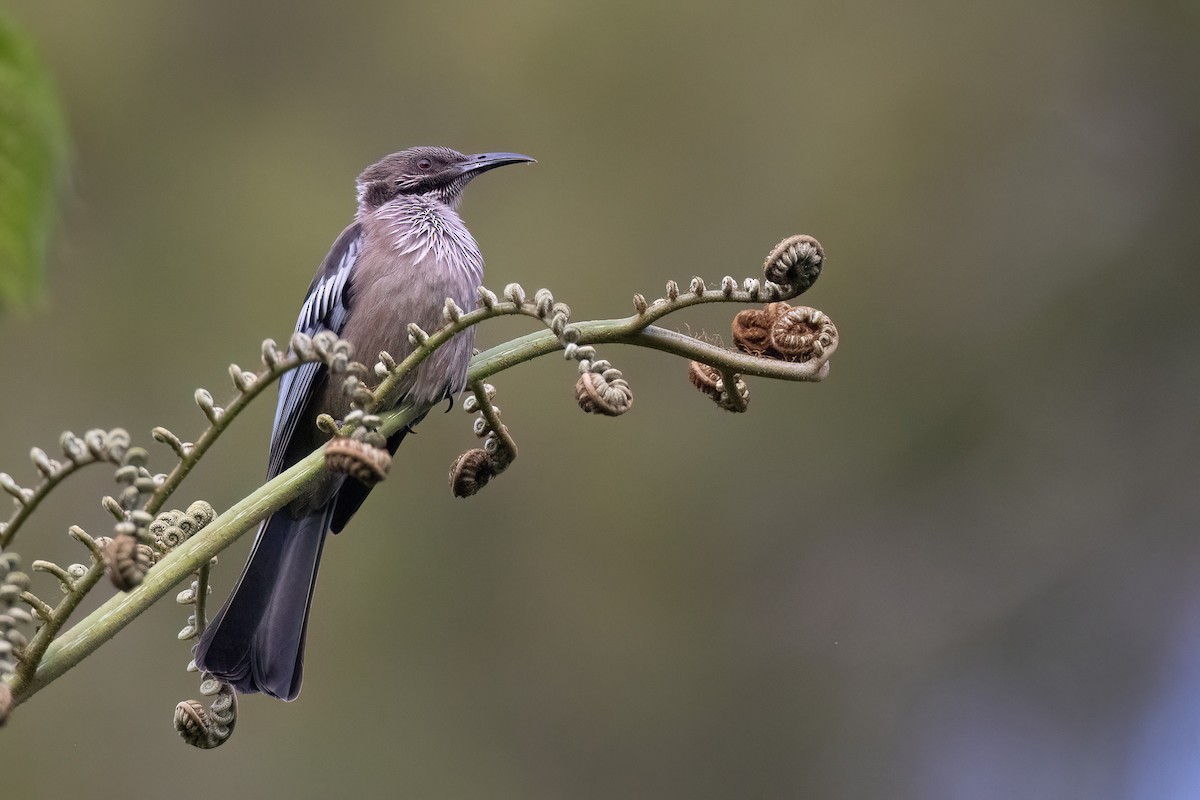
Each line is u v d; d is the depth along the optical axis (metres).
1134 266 15.24
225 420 3.45
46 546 12.10
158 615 12.36
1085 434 15.10
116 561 3.19
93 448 3.27
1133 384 15.25
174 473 3.41
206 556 3.80
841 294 14.72
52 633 3.46
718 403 4.61
